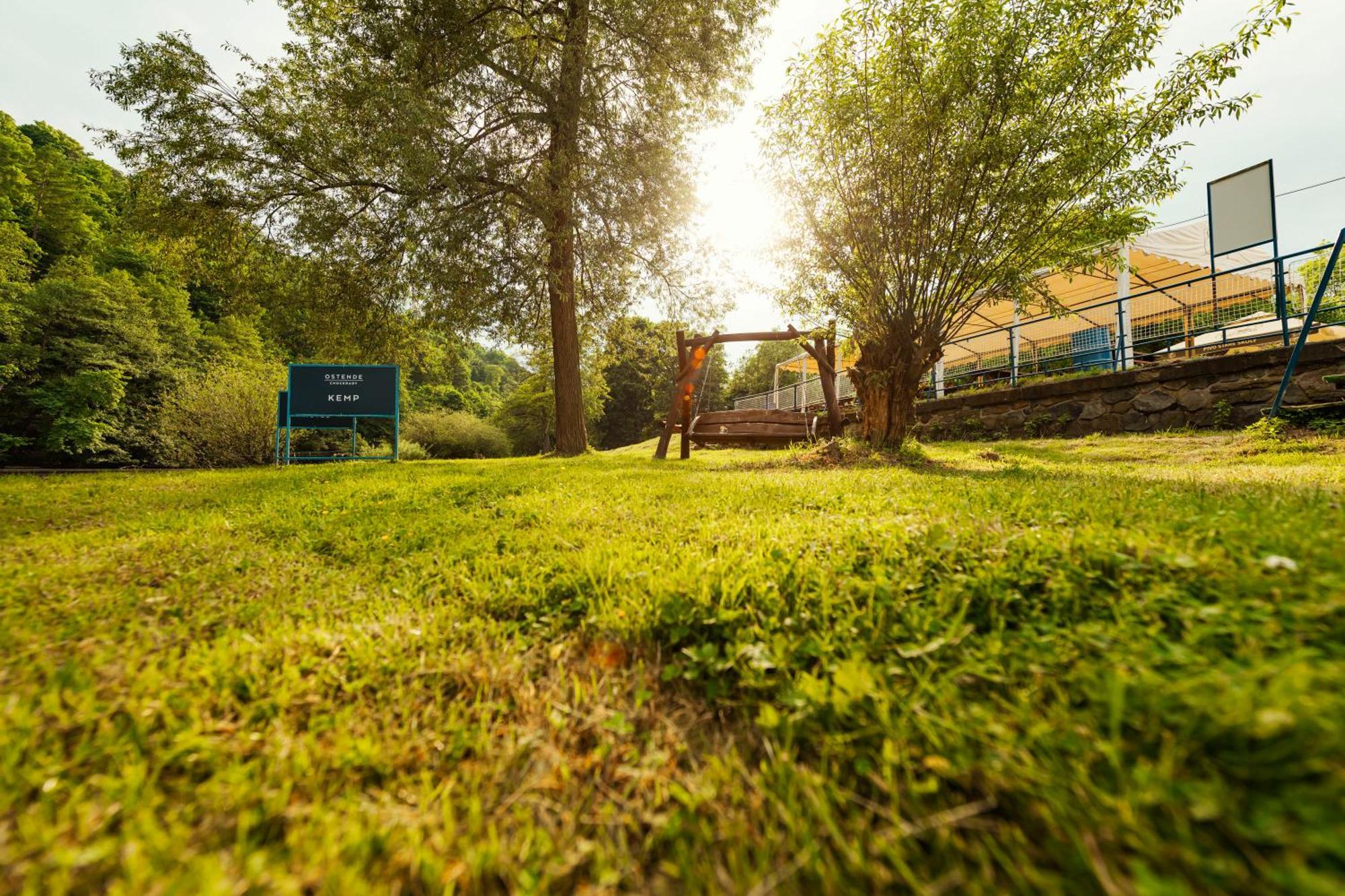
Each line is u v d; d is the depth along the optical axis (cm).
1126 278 1445
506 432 5191
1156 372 909
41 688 149
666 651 183
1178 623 143
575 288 1586
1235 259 1407
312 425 1791
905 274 764
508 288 1362
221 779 118
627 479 588
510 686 166
